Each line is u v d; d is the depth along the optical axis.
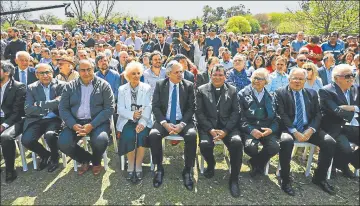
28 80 4.19
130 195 3.03
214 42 8.82
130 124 3.43
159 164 3.31
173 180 3.30
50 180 3.27
